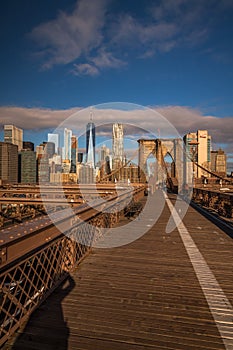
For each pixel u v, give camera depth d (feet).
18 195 36.63
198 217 27.17
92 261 12.75
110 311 8.02
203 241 16.97
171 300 8.79
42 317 7.63
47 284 8.96
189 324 7.43
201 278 10.69
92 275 10.90
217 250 14.85
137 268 11.81
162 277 10.77
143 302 8.63
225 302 8.70
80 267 11.87
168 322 7.52
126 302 8.61
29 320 7.46
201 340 6.75
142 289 9.59
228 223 23.53
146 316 7.80
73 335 6.84
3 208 27.71
